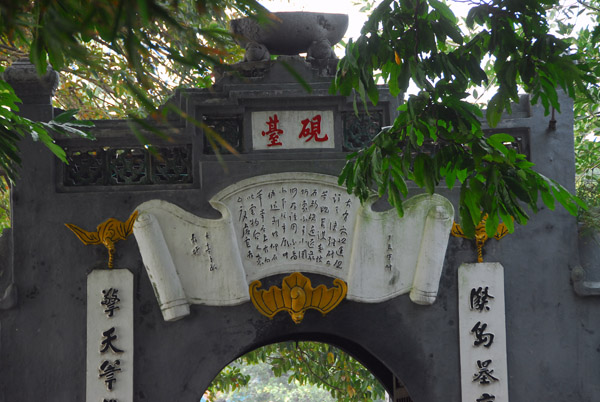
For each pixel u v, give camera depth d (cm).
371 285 827
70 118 685
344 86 648
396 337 833
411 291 833
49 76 820
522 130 862
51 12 270
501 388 826
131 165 840
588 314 838
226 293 816
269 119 843
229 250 816
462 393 826
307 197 830
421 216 835
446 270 841
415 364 830
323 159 837
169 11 294
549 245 845
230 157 835
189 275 818
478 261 841
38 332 809
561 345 834
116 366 807
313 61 859
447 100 607
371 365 990
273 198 829
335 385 1341
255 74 844
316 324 831
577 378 830
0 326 808
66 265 819
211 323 823
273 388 2916
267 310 820
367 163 639
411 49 625
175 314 805
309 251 828
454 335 835
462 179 670
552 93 649
